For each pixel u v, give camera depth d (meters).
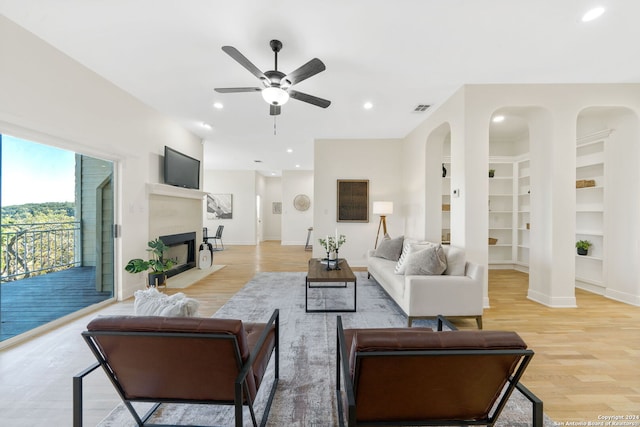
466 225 3.36
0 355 2.20
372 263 4.49
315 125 4.96
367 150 5.91
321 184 5.93
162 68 2.98
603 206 3.80
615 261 3.63
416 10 2.12
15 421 1.52
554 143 3.36
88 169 3.31
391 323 2.90
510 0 2.01
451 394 1.12
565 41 2.51
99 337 1.13
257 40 2.48
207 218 9.95
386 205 5.22
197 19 2.21
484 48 2.62
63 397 1.72
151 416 1.56
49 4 2.04
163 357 1.19
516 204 5.54
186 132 5.17
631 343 2.43
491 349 0.98
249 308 3.31
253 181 10.02
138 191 3.84
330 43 2.53
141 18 2.21
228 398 1.30
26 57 2.36
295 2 2.03
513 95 3.36
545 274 3.46
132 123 3.70
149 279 3.99
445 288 2.75
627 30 2.35
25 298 2.81
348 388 1.04
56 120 2.63
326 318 3.01
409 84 3.35
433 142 4.60
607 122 3.69
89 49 2.63
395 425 1.19
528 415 1.57
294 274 5.16
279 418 1.55
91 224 3.34
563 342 2.46
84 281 3.27
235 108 4.13
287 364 2.09
